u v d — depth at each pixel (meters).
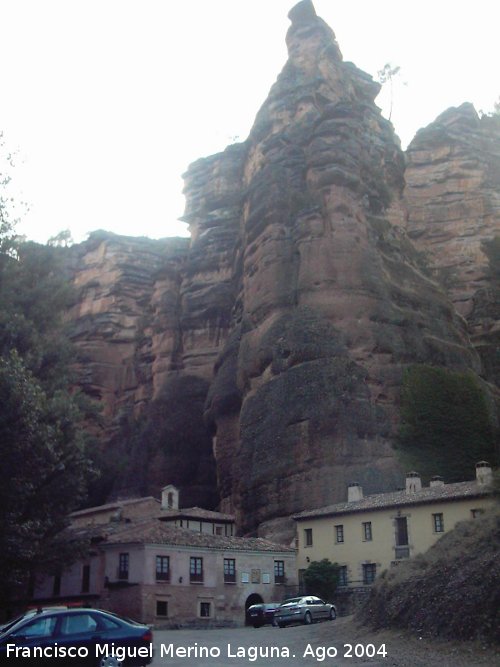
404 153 114.44
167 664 22.97
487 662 20.44
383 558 49.78
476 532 30.64
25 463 41.66
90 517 69.12
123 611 48.16
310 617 41.25
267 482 69.44
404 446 70.19
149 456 104.62
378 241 85.88
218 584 50.81
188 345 112.69
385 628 27.70
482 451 70.62
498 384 88.62
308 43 106.69
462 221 112.12
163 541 49.56
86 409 66.75
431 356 78.12
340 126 90.44
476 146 117.62
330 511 54.12
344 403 69.88
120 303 124.88
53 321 67.62
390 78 127.62
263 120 102.88
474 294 105.31
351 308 77.12
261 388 76.75
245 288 89.75
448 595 25.61
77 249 133.88
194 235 122.38
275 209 87.69
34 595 56.06
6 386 41.50
